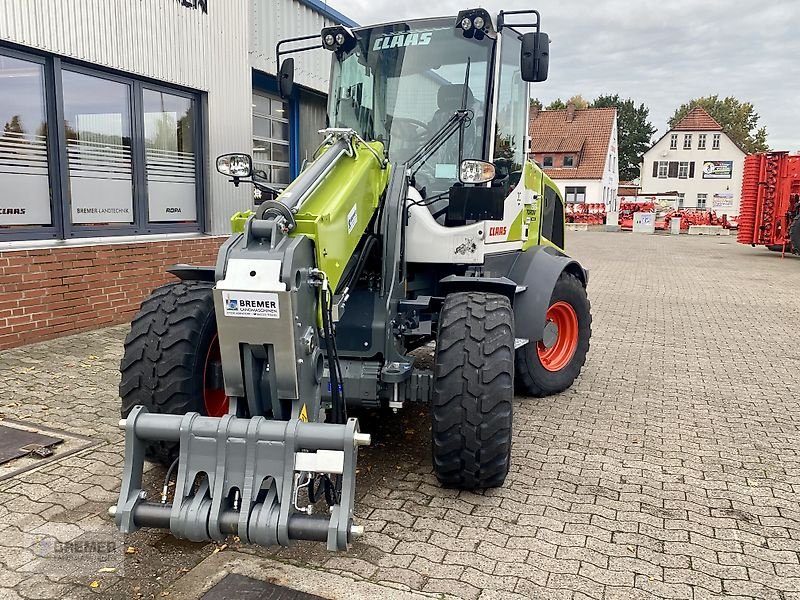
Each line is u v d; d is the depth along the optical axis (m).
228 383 2.95
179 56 8.15
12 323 6.40
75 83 6.95
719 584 3.10
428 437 4.73
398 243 3.95
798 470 4.43
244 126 9.39
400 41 4.72
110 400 5.17
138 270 7.73
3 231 6.35
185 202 8.65
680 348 7.96
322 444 2.73
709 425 5.25
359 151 3.77
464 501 3.80
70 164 6.95
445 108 4.59
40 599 2.83
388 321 3.91
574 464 4.41
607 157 52.41
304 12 10.70
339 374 3.39
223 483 2.74
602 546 3.38
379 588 2.95
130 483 2.81
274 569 3.06
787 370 7.01
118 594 2.88
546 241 6.25
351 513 2.70
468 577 3.06
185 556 3.18
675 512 3.79
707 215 38.69
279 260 2.77
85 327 7.15
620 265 17.89
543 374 5.69
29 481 3.84
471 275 4.38
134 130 7.69
